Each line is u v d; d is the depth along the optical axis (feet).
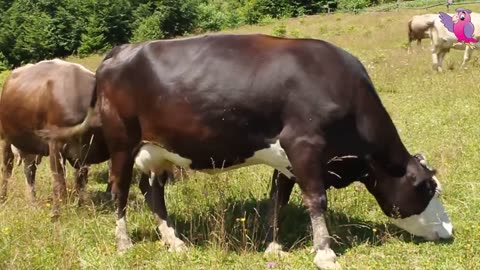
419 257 18.33
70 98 24.18
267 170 27.63
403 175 19.35
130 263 19.56
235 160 19.30
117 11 149.48
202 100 18.66
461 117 35.27
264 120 18.45
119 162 20.66
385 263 18.07
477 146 28.68
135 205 24.86
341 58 18.66
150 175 21.48
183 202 24.30
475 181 24.20
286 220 22.03
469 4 102.68
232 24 156.04
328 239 18.28
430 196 19.42
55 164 24.64
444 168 25.41
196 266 18.99
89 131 24.13
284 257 19.06
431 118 36.17
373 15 111.65
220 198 21.88
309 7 154.10
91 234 22.21
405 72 54.49
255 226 20.93
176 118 19.04
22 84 26.04
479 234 19.15
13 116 26.27
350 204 22.74
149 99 19.47
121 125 20.24
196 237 21.03
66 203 23.98
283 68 18.25
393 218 19.88
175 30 155.74
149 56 19.56
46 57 148.46
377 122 18.81
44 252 19.40
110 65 20.27
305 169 18.22
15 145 27.14
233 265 18.92
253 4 155.43
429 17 70.18
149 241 21.39
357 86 18.57
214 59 18.85
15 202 24.85
